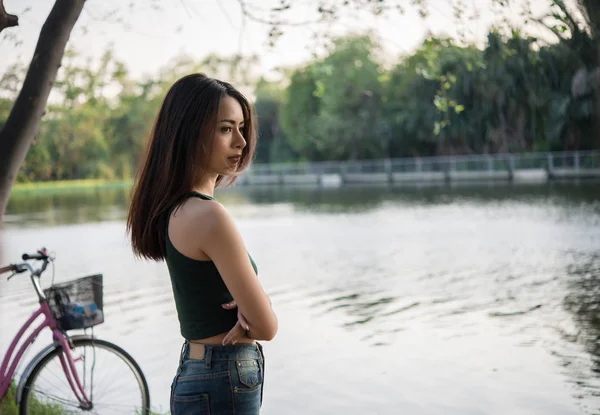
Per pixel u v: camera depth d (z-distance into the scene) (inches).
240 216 1054.4
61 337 148.1
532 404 212.4
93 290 152.0
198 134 77.1
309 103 2655.0
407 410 211.2
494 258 521.0
